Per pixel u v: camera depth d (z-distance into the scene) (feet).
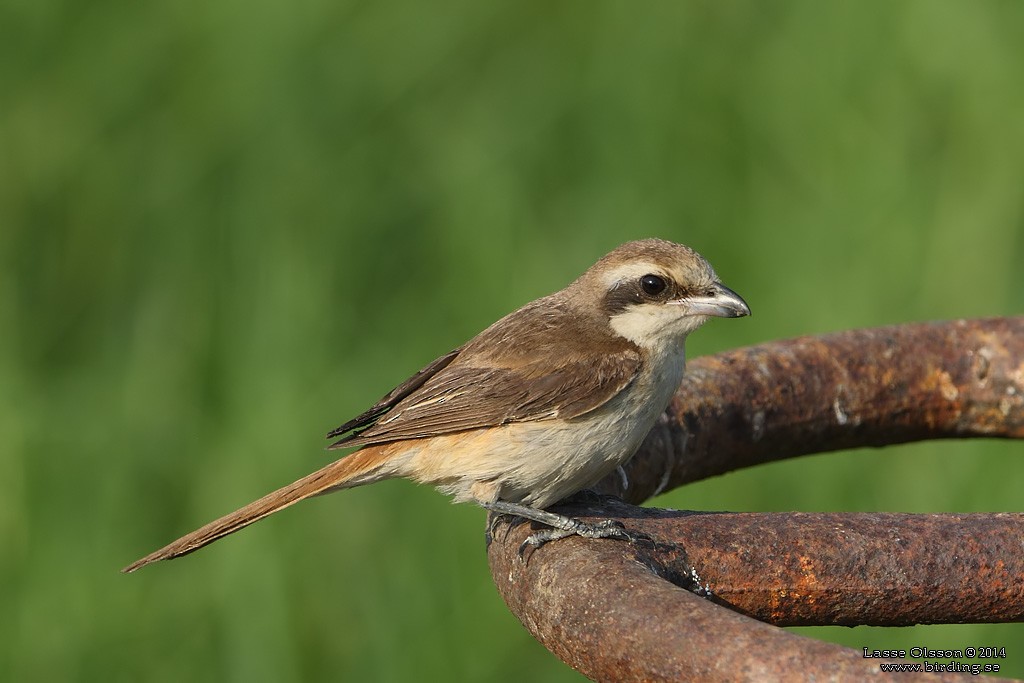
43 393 40.16
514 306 41.24
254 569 35.81
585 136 45.68
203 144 45.01
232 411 39.11
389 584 36.01
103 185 44.57
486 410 27.27
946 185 43.34
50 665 35.42
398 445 28.17
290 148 44.96
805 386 27.61
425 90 46.85
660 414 27.30
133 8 46.91
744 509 37.32
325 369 39.70
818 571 20.01
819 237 42.11
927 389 28.04
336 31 47.09
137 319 42.55
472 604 35.81
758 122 45.27
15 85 45.50
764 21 47.57
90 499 37.78
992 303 41.19
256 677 35.12
